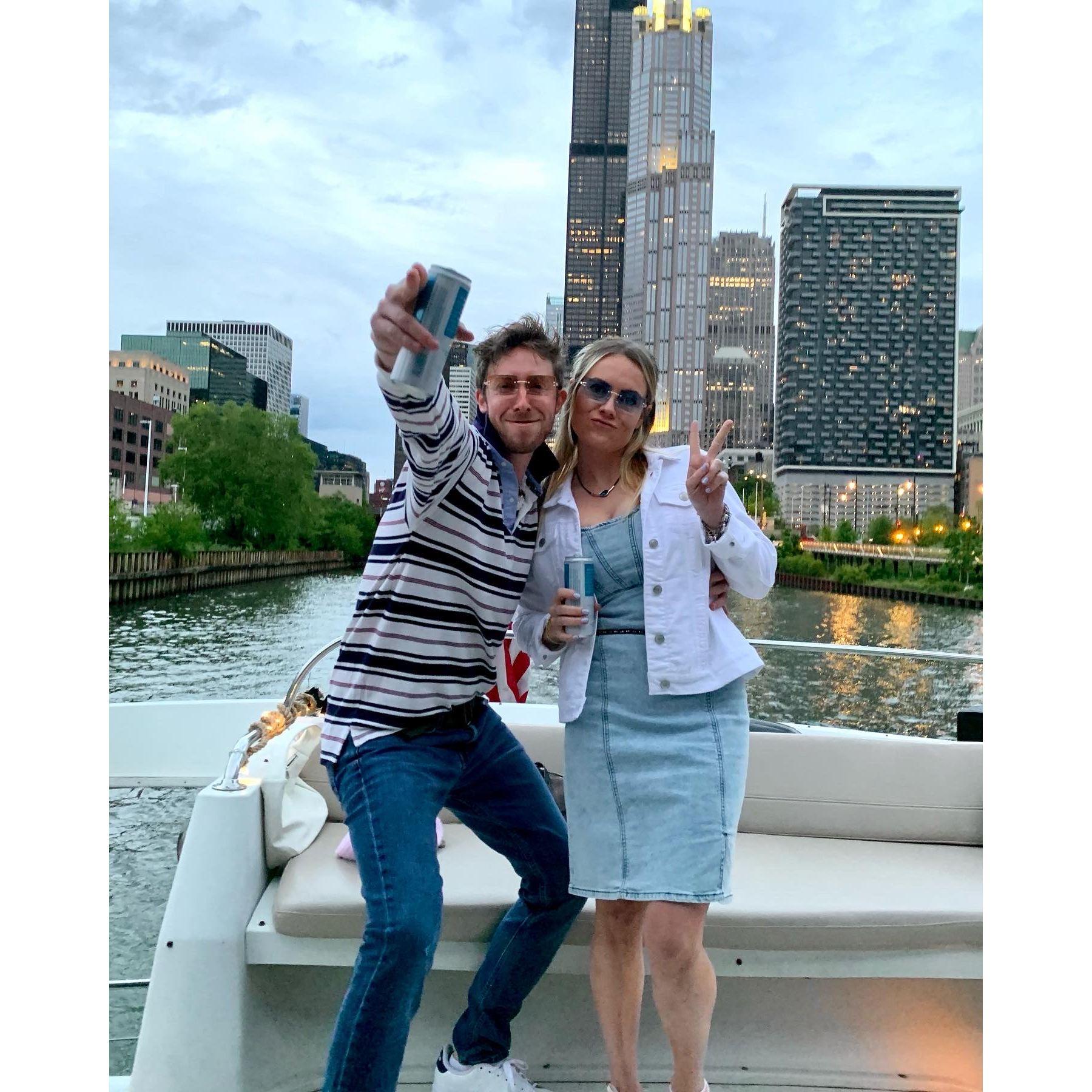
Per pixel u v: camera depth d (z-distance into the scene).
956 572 82.44
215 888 1.47
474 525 1.32
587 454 1.50
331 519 74.25
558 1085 1.65
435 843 1.28
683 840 1.32
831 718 44.00
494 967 1.45
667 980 1.32
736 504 1.43
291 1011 1.61
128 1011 2.22
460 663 1.33
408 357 1.15
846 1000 1.71
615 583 1.42
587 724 1.41
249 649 46.91
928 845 2.00
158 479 64.81
